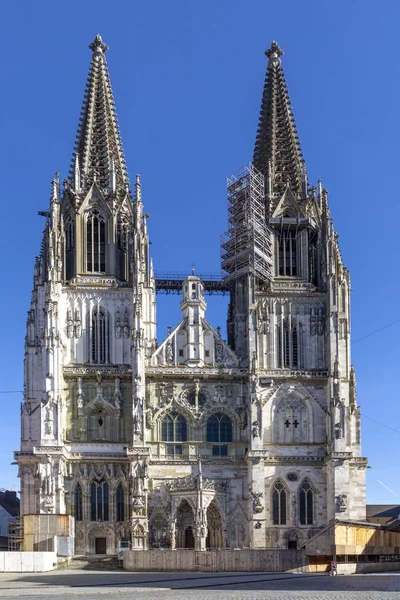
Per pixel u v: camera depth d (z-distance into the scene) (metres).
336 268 154.88
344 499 143.38
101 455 146.00
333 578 94.75
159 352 152.38
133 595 72.06
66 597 71.31
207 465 148.50
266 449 147.75
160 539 144.00
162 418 150.38
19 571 115.19
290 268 159.62
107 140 162.25
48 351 145.25
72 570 122.81
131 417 149.00
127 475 145.88
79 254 155.25
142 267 153.75
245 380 152.75
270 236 159.88
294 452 149.88
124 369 150.38
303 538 146.50
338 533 113.06
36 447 140.38
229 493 147.50
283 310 156.38
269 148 165.62
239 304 157.50
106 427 149.12
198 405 151.38
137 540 139.50
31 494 148.75
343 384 150.25
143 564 118.25
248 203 160.12
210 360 153.38
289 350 155.12
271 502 147.62
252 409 147.75
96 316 153.25
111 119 164.25
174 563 116.00
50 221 155.00
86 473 145.50
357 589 77.12
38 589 81.38
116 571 119.44
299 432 151.25
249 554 112.31
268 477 148.38
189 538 144.50
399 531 123.19
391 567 116.69
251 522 143.62
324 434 151.00
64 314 152.75
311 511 148.00
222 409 151.50
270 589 77.62
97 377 149.62
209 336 154.62
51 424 142.00
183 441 149.62
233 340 162.38
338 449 145.25
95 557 133.25
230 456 149.50
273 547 145.62
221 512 145.12
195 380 151.62
